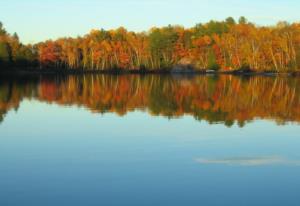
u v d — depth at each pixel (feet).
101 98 131.64
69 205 38.04
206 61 371.35
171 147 60.34
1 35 375.66
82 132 71.77
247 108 105.70
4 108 104.73
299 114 94.22
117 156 55.01
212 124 80.02
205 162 52.11
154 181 44.52
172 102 119.75
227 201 39.01
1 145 61.62
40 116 90.68
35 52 403.54
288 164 51.34
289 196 40.27
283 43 321.93
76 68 407.64
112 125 78.79
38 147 60.39
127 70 395.34
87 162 51.96
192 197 39.99
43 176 46.21
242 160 53.16
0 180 44.83
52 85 193.67
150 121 83.61
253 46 340.59
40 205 38.01
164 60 390.01
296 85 191.83
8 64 350.23
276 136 68.33
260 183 44.01
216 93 150.00
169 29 396.98
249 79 247.50
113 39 409.69
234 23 390.63
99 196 40.19
